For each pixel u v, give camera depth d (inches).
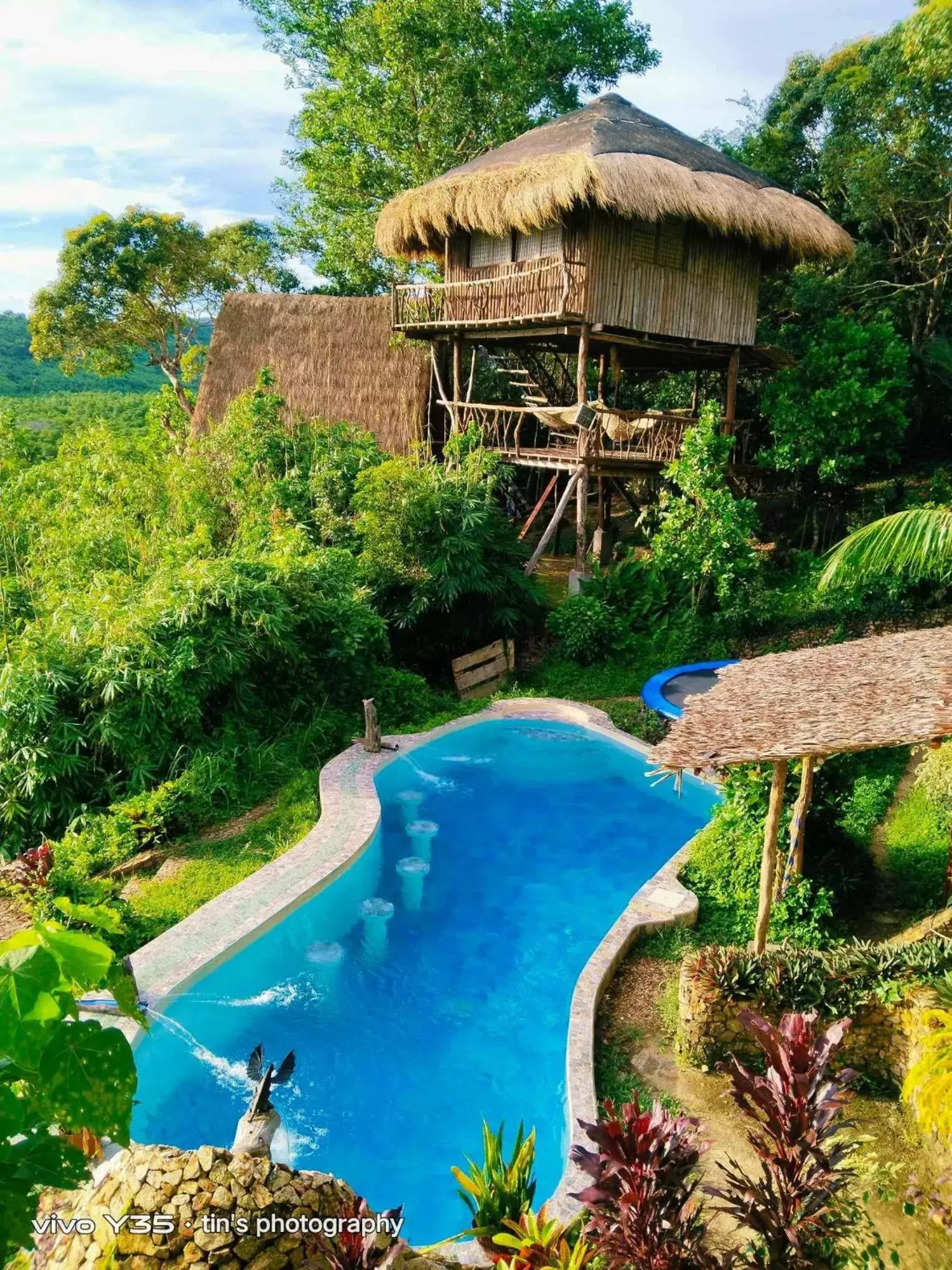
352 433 722.2
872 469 802.2
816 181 865.5
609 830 428.5
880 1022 251.9
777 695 322.0
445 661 625.0
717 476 606.9
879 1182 214.8
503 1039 287.4
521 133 989.2
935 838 382.6
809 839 352.8
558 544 887.1
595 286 624.1
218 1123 249.3
